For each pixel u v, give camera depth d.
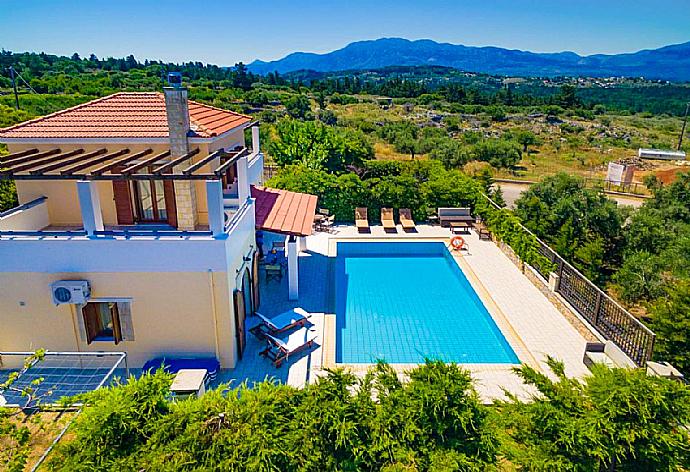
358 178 27.08
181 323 11.95
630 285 17.80
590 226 21.94
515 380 12.19
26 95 53.16
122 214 14.09
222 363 12.40
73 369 12.23
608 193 39.78
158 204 14.26
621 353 12.16
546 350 13.58
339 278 19.97
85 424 6.89
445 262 22.06
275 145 34.59
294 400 7.37
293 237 16.06
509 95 110.56
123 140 13.08
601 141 69.75
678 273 17.22
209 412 7.09
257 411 7.10
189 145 13.39
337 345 14.48
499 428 7.51
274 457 6.63
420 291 18.67
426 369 7.62
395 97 123.25
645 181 41.91
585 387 7.76
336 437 6.95
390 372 7.95
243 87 113.38
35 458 8.62
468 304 17.50
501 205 27.06
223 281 11.66
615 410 6.95
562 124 80.75
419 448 6.95
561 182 24.31
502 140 62.12
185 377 10.87
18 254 11.23
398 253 23.25
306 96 104.38
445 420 7.04
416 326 15.78
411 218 26.38
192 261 11.45
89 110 14.50
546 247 18.09
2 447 8.56
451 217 25.77
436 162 32.47
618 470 7.26
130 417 6.89
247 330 14.19
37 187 14.05
